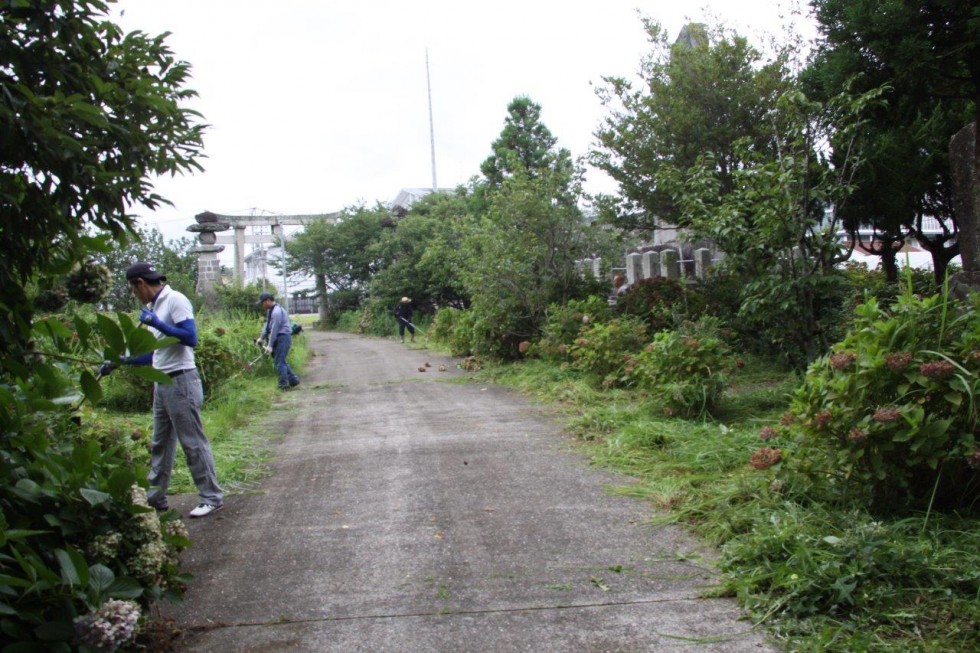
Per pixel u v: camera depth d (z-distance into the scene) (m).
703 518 4.34
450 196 33.22
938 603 3.04
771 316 7.25
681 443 5.92
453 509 4.82
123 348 2.68
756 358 9.41
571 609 3.32
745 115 10.92
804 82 8.97
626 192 12.35
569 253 12.91
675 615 3.22
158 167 3.13
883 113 8.66
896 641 2.82
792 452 4.44
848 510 4.00
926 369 3.73
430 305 28.55
